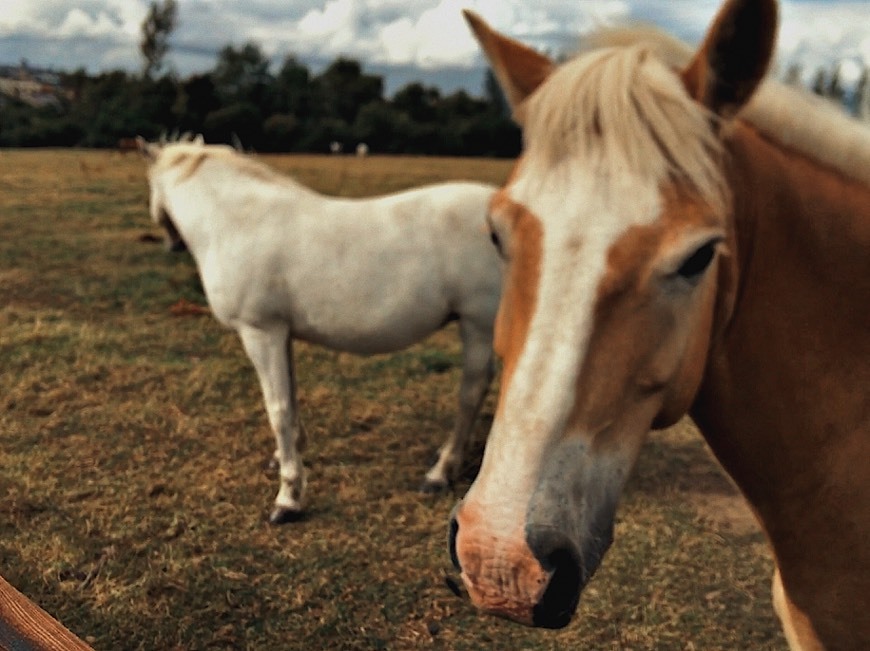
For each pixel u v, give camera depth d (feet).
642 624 8.71
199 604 8.95
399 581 9.50
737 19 3.66
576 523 3.44
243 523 10.73
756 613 8.91
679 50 4.21
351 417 14.53
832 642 4.61
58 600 8.90
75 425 13.55
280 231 10.78
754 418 4.44
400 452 13.20
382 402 15.34
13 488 11.30
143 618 8.66
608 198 3.50
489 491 3.39
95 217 36.32
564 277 3.49
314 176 61.11
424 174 68.33
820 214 4.21
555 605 3.36
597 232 3.47
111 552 9.86
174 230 12.99
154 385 15.44
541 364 3.46
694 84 3.83
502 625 8.70
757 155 4.24
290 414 11.00
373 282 10.83
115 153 89.40
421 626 8.68
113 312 20.65
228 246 10.85
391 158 102.83
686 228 3.47
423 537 10.52
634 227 3.46
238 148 13.60
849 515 4.33
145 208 40.16
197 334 18.99
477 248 11.02
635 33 4.25
